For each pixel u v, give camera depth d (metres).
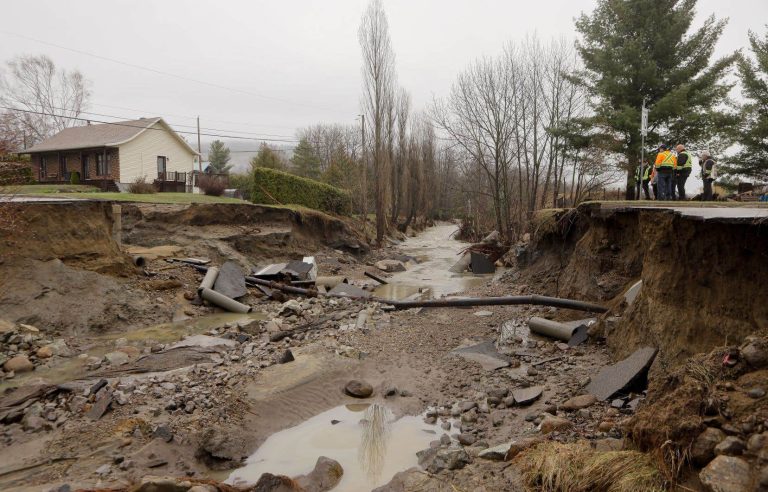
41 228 10.73
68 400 6.51
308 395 7.02
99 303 10.53
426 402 6.95
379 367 8.19
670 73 22.20
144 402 6.47
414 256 30.02
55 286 10.16
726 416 3.69
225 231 18.52
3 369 7.86
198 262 15.19
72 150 34.88
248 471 5.23
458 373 7.88
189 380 7.29
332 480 4.95
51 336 9.30
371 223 40.47
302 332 10.48
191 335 10.24
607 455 4.10
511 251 23.41
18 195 12.62
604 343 8.45
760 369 3.95
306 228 23.67
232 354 8.76
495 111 30.48
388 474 5.15
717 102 22.78
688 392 4.01
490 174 32.09
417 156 51.59
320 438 5.98
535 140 30.06
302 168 55.59
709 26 22.70
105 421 5.97
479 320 11.31
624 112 21.86
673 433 3.81
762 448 3.30
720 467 3.34
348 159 46.59
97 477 4.84
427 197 58.28
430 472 4.86
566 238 14.24
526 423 5.85
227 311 12.58
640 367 6.06
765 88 25.75
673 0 22.83
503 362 8.14
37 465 5.08
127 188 31.89
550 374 7.46
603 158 23.30
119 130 36.19
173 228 17.39
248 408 6.47
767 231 4.70
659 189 14.74
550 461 4.33
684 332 5.73
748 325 4.90
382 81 35.38
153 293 12.28
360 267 22.70
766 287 4.79
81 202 11.76
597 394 6.20
